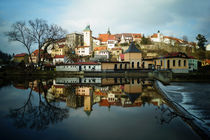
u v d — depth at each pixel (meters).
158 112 8.05
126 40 113.06
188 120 6.89
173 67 45.66
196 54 100.38
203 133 5.36
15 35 41.09
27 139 4.79
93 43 111.00
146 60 58.06
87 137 5.02
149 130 5.68
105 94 14.19
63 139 4.84
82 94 14.02
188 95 13.75
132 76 46.31
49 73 46.38
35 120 6.56
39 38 45.19
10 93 13.63
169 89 17.94
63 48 89.56
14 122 6.29
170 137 5.07
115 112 7.96
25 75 43.09
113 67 53.41
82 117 7.07
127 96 12.98
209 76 33.62
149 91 16.06
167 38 121.44
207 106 9.48
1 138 4.83
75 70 53.62
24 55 88.38
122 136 5.14
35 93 13.87
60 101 10.59
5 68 46.00
